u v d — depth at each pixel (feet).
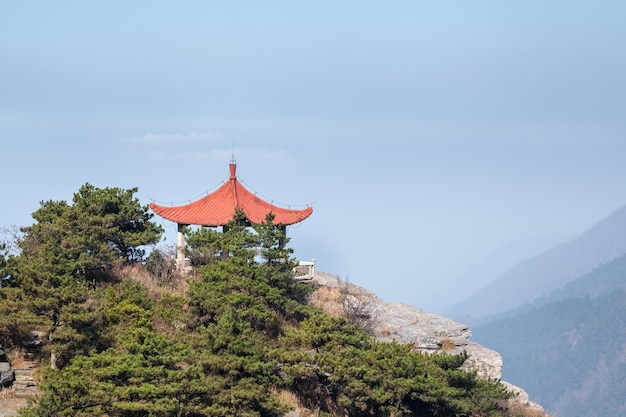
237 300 615.98
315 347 597.11
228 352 538.88
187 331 596.29
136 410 485.56
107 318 572.92
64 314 542.16
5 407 517.96
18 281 570.05
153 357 506.07
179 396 503.20
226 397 518.37
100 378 493.77
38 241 647.15
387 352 592.60
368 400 581.94
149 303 604.49
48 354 561.02
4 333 578.25
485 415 612.70
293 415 565.94
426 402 613.93
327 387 608.60
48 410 467.93
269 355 566.77
